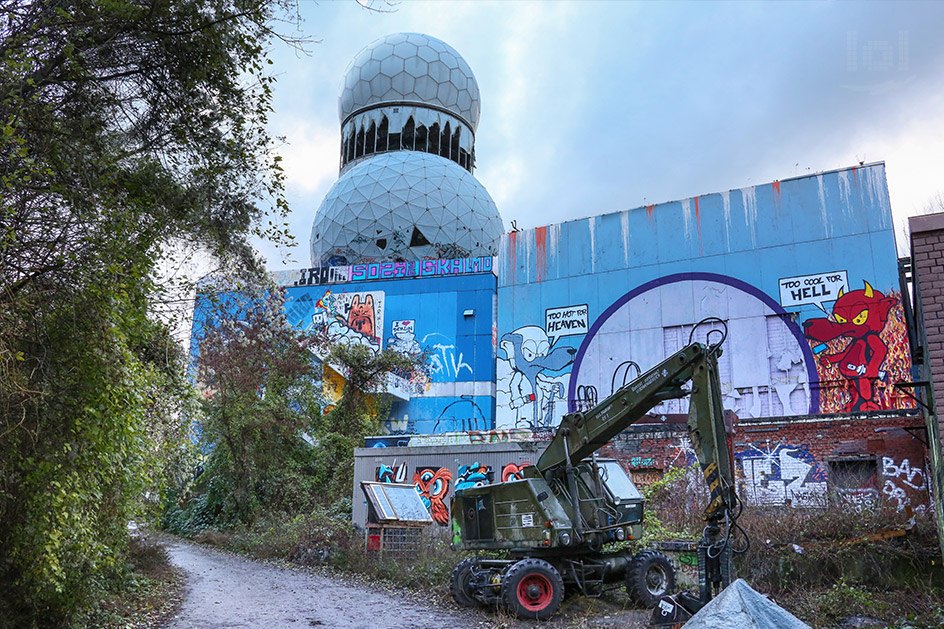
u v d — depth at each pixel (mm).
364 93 53000
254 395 26875
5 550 7195
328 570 17266
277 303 24891
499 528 12906
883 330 28297
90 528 8141
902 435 19734
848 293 29250
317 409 30016
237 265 9305
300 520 23250
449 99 53500
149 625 10258
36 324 7082
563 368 34375
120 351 7770
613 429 11891
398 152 50312
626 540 12977
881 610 10125
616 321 33688
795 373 29438
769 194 31641
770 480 20953
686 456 22375
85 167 7277
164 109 8305
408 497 18531
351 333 39938
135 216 7828
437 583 14344
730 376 30516
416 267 40625
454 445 22734
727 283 31625
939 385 8922
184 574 15523
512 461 21656
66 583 8148
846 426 20484
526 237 36969
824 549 11812
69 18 6848
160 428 10609
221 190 8727
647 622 10539
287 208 9141
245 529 24422
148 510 10984
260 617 11297
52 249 7070
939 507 10766
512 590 11484
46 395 6766
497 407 35406
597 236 35156
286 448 28312
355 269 41469
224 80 8328
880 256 29047
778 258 30844
